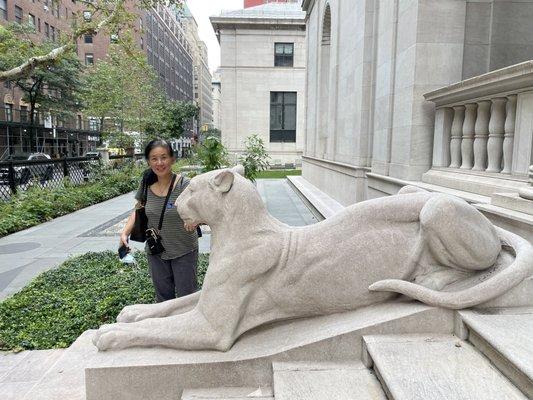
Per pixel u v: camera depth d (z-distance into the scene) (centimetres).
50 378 301
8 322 424
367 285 257
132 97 2288
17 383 325
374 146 777
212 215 264
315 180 1529
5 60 2202
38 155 2759
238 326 262
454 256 244
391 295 260
